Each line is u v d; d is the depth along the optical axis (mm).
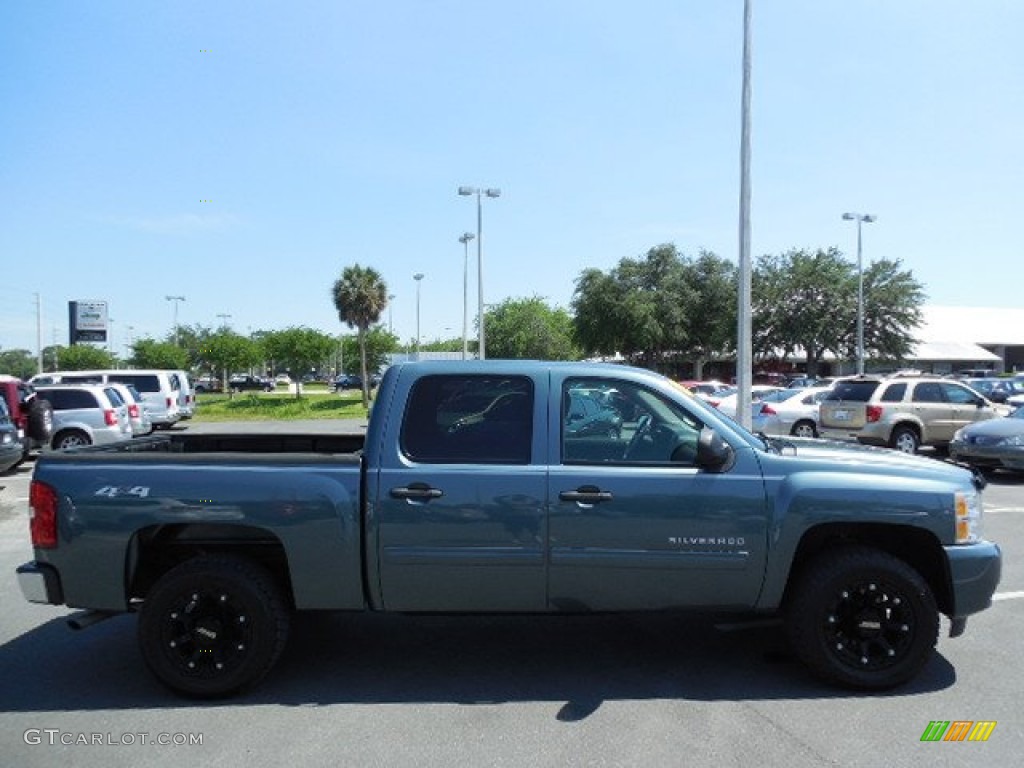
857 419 16391
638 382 4699
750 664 5051
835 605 4539
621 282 49438
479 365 4727
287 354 42844
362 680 4820
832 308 47375
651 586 4508
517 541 4461
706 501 4461
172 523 4488
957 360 63531
